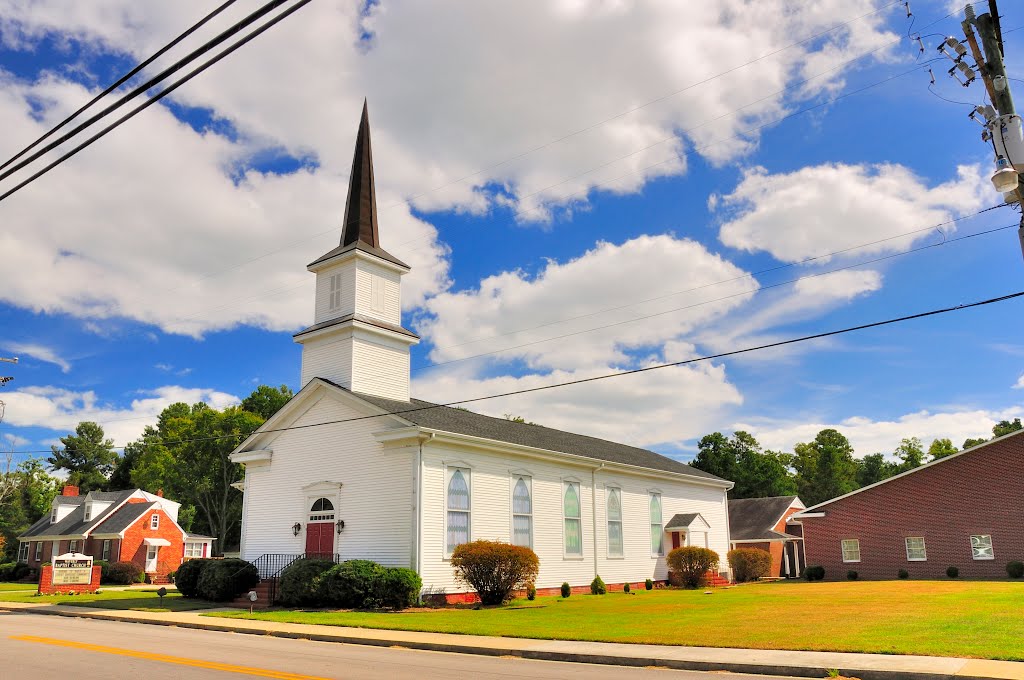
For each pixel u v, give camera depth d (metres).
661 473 41.75
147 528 58.66
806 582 42.53
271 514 31.36
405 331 32.94
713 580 41.84
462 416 33.53
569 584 33.53
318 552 29.08
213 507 78.44
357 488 28.48
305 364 32.59
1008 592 26.97
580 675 11.96
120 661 13.24
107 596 35.31
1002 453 40.19
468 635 17.59
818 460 94.19
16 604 30.70
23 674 11.70
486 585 26.34
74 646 15.74
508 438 32.31
